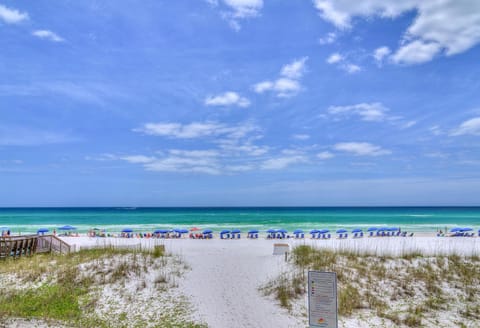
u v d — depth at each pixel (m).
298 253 16.97
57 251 19.75
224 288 12.90
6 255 17.39
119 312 10.62
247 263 17.00
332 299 7.51
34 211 120.69
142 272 14.03
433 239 31.73
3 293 11.76
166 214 92.81
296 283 12.65
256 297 11.94
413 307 10.63
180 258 17.22
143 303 11.30
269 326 9.55
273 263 16.39
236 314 10.44
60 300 11.30
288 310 10.65
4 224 59.25
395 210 123.38
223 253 20.86
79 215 88.69
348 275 13.23
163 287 12.70
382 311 10.31
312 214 91.31
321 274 7.67
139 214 93.38
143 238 35.16
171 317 10.29
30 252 19.09
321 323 7.55
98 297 11.62
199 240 32.72
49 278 13.27
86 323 9.77
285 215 85.88
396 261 15.00
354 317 9.90
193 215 86.81
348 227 51.06
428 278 12.88
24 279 13.23
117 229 48.34
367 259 15.50
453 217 74.06
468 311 10.39
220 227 52.03
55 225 56.16
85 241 30.62
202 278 14.12
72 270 13.87
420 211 111.81
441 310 10.51
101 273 13.65
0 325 9.22
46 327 9.31
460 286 12.27
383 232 37.84
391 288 12.05
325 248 18.59
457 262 14.82
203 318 10.19
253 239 33.94
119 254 16.48
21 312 10.27
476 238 32.84
